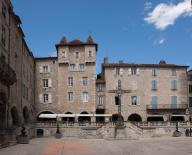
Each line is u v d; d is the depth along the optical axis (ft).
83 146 117.50
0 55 140.05
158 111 256.93
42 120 253.65
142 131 217.77
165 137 211.00
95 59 254.27
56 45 255.29
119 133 208.95
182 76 263.08
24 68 204.85
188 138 185.16
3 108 147.43
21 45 193.36
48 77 253.65
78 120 253.65
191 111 257.14
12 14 164.55
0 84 136.77
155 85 260.21
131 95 257.75
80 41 261.24
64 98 250.98
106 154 93.30
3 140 118.83
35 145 120.88
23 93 199.31
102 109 255.70
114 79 258.57
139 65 261.03
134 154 93.86
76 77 253.03
